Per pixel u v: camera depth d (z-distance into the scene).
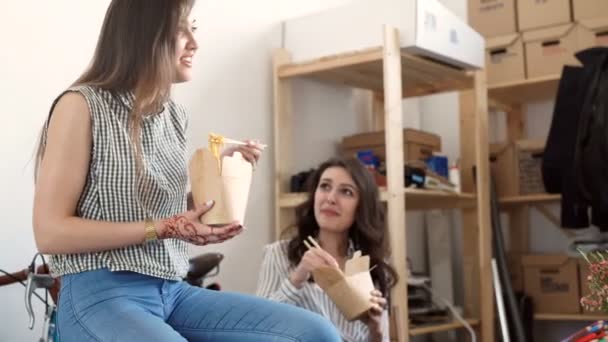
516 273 3.69
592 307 1.68
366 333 2.20
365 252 2.31
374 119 3.65
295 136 3.17
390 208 2.66
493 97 3.75
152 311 1.32
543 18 3.51
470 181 3.51
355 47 2.84
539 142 3.62
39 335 2.12
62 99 1.30
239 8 2.93
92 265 1.28
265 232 3.01
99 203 1.31
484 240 3.35
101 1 2.40
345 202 2.27
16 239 2.08
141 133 1.36
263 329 1.31
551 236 3.81
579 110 3.12
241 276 2.87
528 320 3.48
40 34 2.19
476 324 3.38
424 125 4.12
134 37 1.33
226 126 2.83
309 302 2.14
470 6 3.73
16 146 2.10
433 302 3.50
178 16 1.35
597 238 3.57
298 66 2.96
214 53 2.81
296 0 3.25
